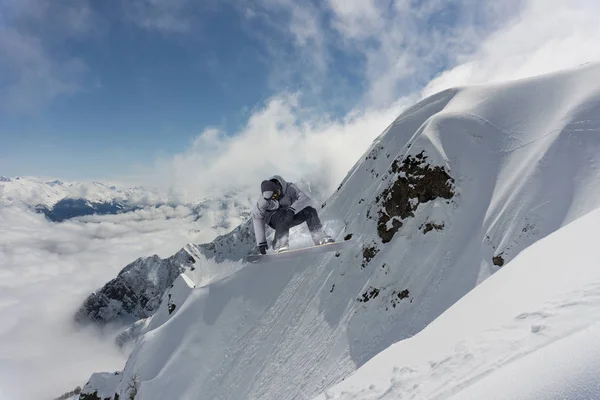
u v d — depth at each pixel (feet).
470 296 28.17
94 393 176.45
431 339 23.95
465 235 76.23
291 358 94.73
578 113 74.49
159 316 234.17
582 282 17.51
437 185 87.25
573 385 8.78
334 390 24.00
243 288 150.92
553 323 15.11
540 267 23.80
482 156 84.99
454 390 15.16
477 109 94.79
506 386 10.78
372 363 25.20
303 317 105.50
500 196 74.74
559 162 68.95
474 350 17.42
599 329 10.61
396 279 82.12
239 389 104.58
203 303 160.56
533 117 85.76
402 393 18.17
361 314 84.43
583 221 27.09
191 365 132.87
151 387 132.98
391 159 126.72
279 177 24.94
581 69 88.53
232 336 133.18
